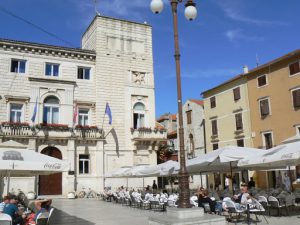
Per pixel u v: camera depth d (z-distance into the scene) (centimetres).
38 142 3341
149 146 3872
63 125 3450
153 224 1112
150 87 4019
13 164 1078
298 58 3136
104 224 1530
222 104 4116
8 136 3166
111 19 3972
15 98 3353
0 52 3375
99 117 3703
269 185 3366
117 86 3853
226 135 4006
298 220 1423
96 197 3441
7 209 1173
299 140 1688
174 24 1217
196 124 4684
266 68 3491
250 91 3697
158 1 1220
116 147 3709
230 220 1483
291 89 3197
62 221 1652
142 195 2475
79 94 3675
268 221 1434
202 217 1063
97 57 3809
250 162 1577
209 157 1778
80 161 3550
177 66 1188
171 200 1836
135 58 4012
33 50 3512
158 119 6266
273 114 3394
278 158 1427
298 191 2011
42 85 3497
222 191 2316
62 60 3653
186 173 1117
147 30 4162
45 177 3350
